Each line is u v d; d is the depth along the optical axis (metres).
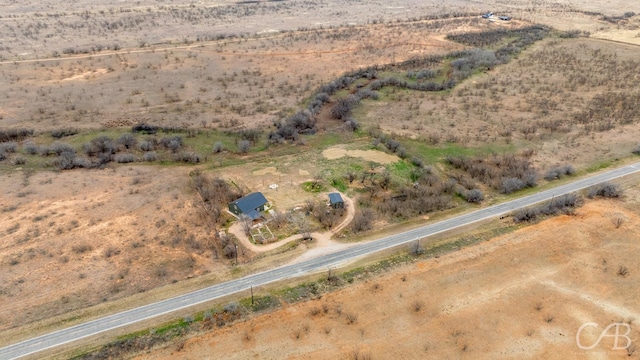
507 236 54.47
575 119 85.88
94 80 101.31
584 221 56.66
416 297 45.28
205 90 97.94
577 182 65.56
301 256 50.91
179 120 83.50
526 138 78.88
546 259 50.50
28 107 86.81
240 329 41.47
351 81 104.19
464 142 77.38
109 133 78.19
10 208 57.31
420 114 88.81
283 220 56.69
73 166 67.94
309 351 39.38
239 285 46.66
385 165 70.00
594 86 101.50
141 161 70.44
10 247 50.69
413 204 60.38
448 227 56.31
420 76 106.75
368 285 46.84
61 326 41.34
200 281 47.06
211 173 67.00
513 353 39.38
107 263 49.00
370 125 83.38
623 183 64.88
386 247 52.62
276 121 83.31
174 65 111.75
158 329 41.34
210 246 52.25
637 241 52.97
